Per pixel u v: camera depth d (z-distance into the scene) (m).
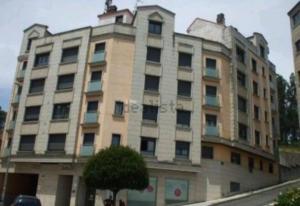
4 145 41.88
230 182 38.03
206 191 35.94
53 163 36.81
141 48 38.53
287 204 12.13
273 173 47.09
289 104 73.00
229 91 41.09
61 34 41.44
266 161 46.22
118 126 35.84
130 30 39.25
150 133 36.06
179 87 38.59
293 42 34.81
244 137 41.72
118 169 29.69
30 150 38.31
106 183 29.58
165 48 39.28
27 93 40.78
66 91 38.47
